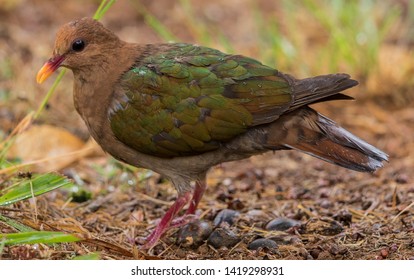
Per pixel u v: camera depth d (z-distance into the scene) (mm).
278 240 10570
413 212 11477
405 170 14078
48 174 10352
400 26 18859
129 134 10461
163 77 10359
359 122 16000
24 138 14078
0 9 19719
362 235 10695
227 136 10266
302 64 16953
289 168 14391
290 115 10336
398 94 16641
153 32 19594
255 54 18000
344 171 14117
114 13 20359
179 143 10352
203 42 18031
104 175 13281
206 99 10227
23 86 16344
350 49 16953
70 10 20344
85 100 10719
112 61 10617
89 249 10078
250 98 10195
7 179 11367
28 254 9531
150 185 13078
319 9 18062
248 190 13062
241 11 20562
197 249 10562
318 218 11156
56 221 10938
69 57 10609
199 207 12180
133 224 11398
